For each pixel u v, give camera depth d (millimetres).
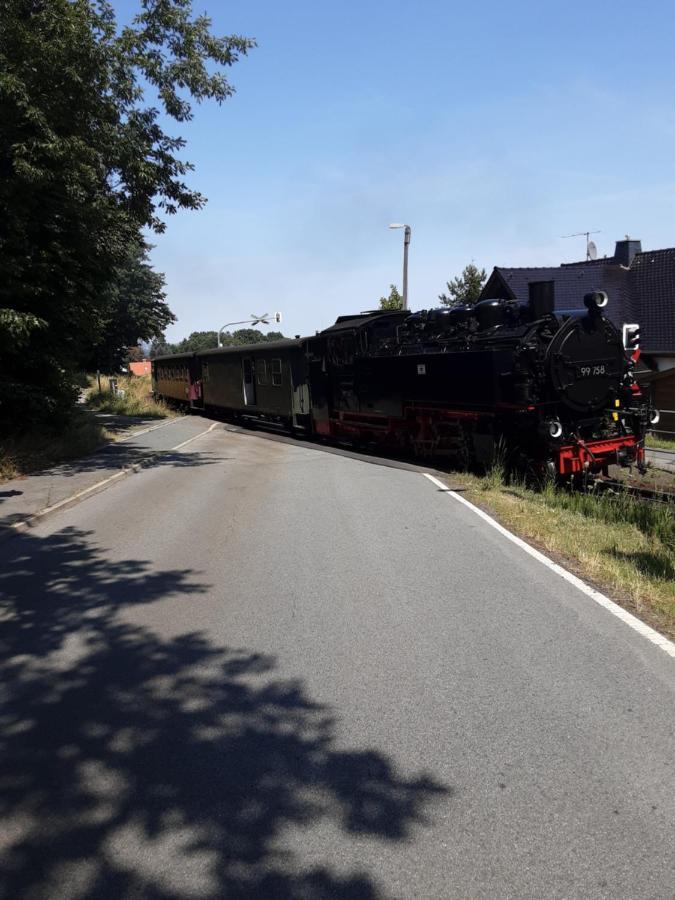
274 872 2574
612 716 3674
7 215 11875
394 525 8422
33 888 2529
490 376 11859
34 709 3930
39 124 11164
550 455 11164
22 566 6938
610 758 3273
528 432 11281
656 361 26594
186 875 2572
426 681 4145
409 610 5379
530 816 2859
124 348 40594
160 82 14375
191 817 2914
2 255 11812
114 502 10422
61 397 16406
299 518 8922
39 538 8156
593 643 4668
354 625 5090
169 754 3414
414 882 2502
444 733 3543
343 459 15516
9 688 4207
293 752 3404
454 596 5695
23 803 3045
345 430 18000
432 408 13922
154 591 6012
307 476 12828
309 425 20156
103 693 4109
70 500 10258
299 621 5203
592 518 8891
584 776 3135
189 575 6480
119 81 13219
